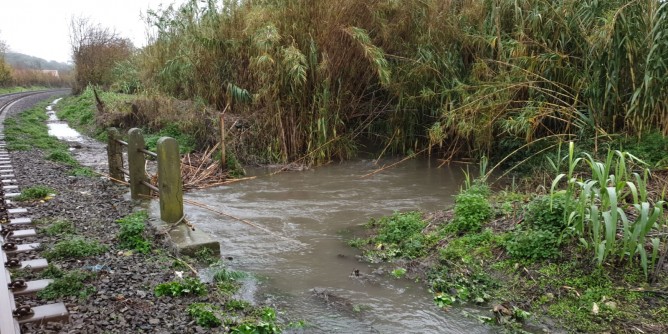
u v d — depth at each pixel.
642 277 3.89
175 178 5.80
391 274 4.68
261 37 9.89
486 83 9.28
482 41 9.90
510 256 4.56
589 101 8.05
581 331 3.50
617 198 4.16
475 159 10.48
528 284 4.14
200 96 12.11
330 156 10.93
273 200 7.67
